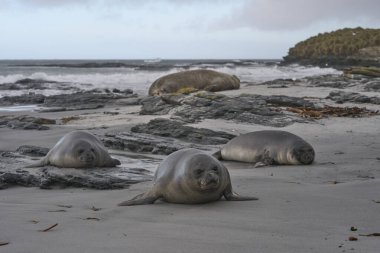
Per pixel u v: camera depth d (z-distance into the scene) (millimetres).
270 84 30188
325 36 85875
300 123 14430
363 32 80688
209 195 6141
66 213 5746
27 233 4730
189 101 17016
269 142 9875
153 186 6469
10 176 8383
